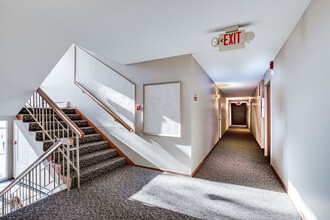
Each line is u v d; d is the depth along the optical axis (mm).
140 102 3885
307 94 1908
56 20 2131
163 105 3605
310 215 1850
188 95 3377
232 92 9414
